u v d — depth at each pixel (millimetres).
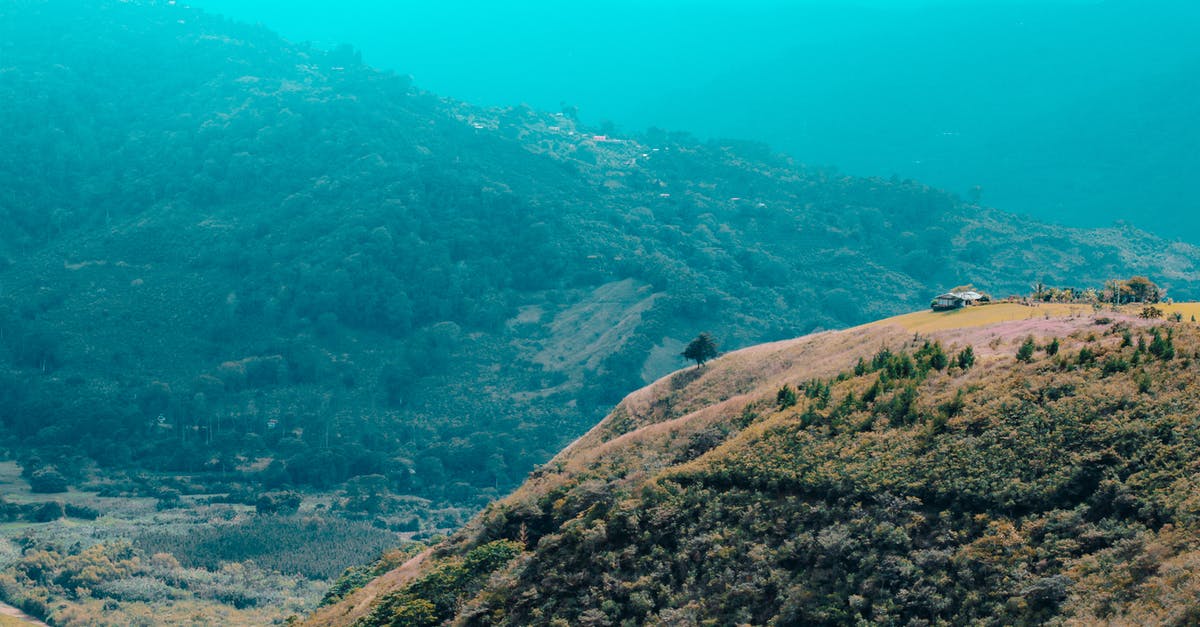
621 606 108625
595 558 114625
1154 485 94438
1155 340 112000
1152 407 102625
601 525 117188
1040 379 113188
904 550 99750
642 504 118625
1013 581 91875
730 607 102938
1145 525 91938
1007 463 103062
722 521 112875
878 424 116812
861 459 111625
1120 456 98625
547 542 120562
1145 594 84562
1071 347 120750
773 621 99125
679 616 103188
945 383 120562
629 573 112250
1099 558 89938
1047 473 100375
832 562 101750
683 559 110188
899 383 123250
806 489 111000
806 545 104625
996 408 110688
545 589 114938
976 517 99312
